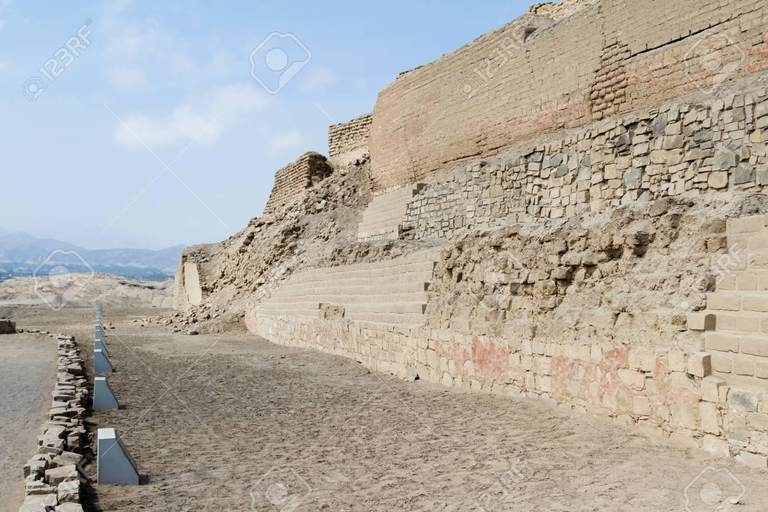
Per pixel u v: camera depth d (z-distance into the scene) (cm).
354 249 2073
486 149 2253
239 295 3247
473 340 1199
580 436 816
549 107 1980
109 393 1085
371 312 1694
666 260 861
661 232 883
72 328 2950
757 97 1259
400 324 1505
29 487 584
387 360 1533
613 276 939
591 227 999
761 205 802
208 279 4031
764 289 708
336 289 1989
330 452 823
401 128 2738
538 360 1028
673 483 632
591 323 938
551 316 1034
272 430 951
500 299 1164
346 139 4138
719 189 1318
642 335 840
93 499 624
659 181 1451
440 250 1479
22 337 2330
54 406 963
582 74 1858
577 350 941
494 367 1136
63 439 780
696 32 1534
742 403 682
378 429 940
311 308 2130
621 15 1736
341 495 654
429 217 2250
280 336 2339
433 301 1407
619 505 589
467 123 2342
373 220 2630
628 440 778
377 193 2939
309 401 1177
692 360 743
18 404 1062
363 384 1367
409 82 2686
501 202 1919
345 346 1788
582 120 1862
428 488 668
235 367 1645
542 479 672
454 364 1256
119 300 5991
